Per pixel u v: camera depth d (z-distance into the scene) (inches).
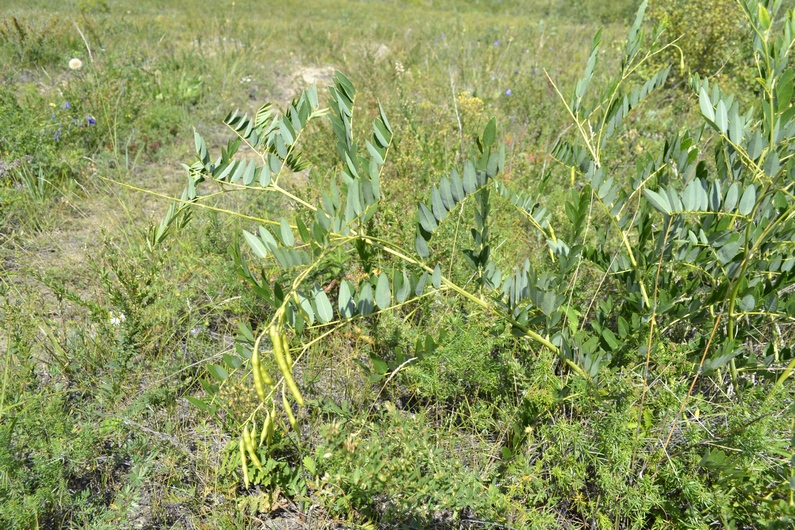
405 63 277.3
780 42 57.4
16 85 230.2
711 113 60.2
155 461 79.5
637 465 69.8
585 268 99.7
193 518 72.7
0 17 354.6
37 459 70.5
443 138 155.5
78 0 442.3
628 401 66.6
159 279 105.9
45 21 341.7
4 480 69.9
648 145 152.9
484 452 76.5
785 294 79.7
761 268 70.1
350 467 65.2
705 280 78.0
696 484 61.9
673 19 225.5
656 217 103.2
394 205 103.7
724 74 209.6
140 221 143.7
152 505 75.2
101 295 112.5
